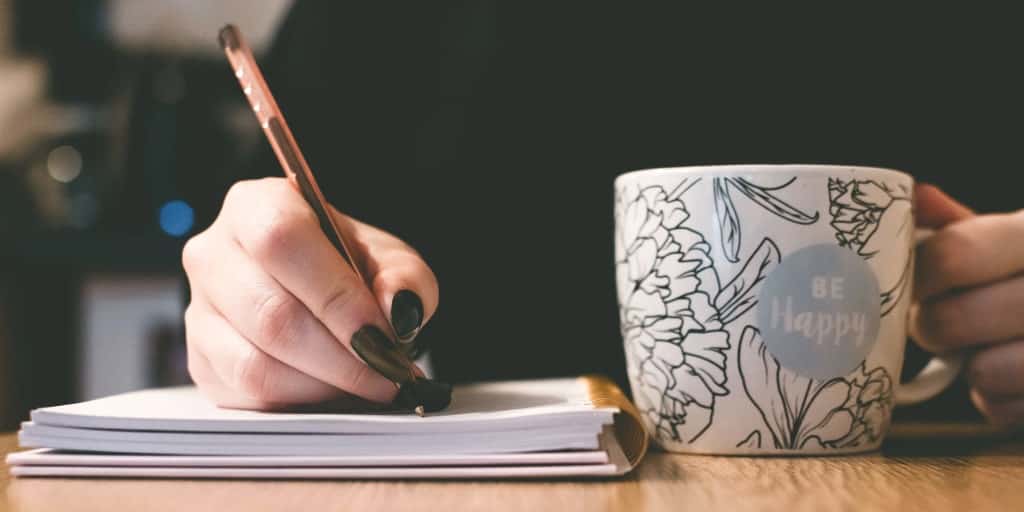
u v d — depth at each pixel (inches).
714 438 19.6
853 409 19.5
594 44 38.8
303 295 17.4
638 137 38.8
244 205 18.7
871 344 19.3
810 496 15.4
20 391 53.1
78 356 56.1
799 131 38.7
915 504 14.8
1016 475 17.6
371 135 38.7
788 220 18.8
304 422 16.5
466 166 39.0
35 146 61.4
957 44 38.7
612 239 38.4
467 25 39.0
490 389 22.5
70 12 59.8
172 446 16.8
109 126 59.1
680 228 19.4
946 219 24.6
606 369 38.0
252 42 56.3
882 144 38.8
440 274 37.7
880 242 19.2
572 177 38.8
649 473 17.5
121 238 51.1
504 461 16.2
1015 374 23.7
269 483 16.1
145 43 56.9
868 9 38.5
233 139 56.0
